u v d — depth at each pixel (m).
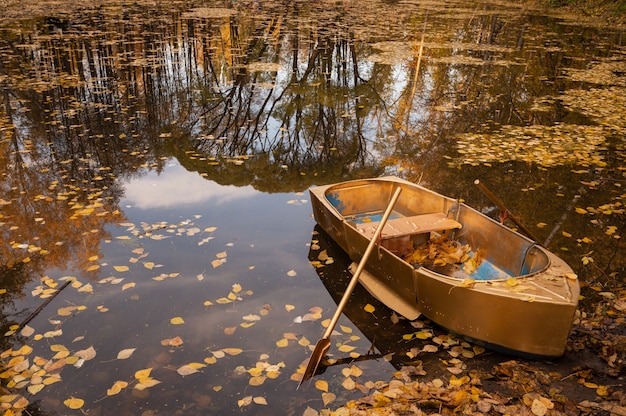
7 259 5.09
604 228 5.89
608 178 7.29
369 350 4.01
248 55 15.06
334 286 4.81
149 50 15.10
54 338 4.04
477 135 9.15
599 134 9.09
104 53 14.48
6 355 3.84
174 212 6.16
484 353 3.92
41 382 3.58
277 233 5.74
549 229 5.87
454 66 14.44
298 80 12.74
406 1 31.97
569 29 22.09
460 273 4.72
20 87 11.23
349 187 5.81
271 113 10.24
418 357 3.88
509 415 3.19
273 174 7.44
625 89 12.37
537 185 7.07
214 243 5.48
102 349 3.94
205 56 14.73
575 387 3.48
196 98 10.98
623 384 3.48
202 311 4.40
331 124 9.73
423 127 9.62
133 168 7.43
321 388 3.59
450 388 3.49
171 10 23.34
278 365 3.80
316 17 22.94
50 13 21.31
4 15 20.52
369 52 15.99
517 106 10.89
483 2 32.50
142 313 4.36
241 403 3.45
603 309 4.32
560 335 3.57
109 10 22.73
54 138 8.48
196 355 3.90
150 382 3.60
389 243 4.83
